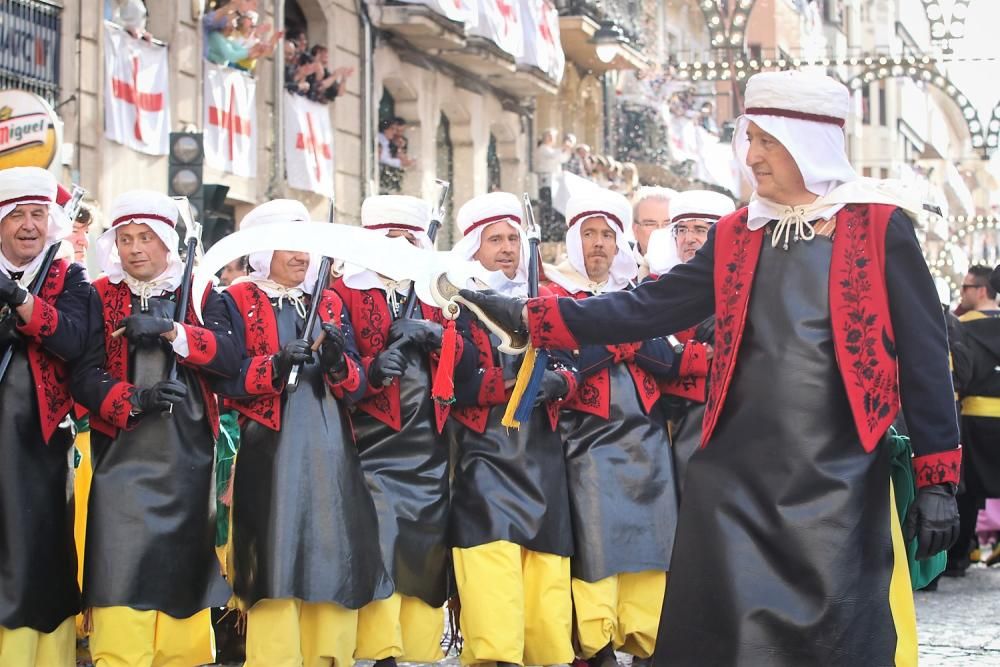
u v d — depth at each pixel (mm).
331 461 7172
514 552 7438
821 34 53188
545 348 5383
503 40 26438
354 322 7727
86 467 8148
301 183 21375
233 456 8117
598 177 30250
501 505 7488
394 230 8109
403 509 7559
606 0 32406
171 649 7086
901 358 4902
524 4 27547
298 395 7199
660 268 9227
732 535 4918
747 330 5020
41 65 16328
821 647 4781
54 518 6871
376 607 7402
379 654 7410
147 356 7105
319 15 22453
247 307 7395
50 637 6875
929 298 4910
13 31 15945
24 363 6855
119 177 17422
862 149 61031
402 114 25422
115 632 6895
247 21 19406
